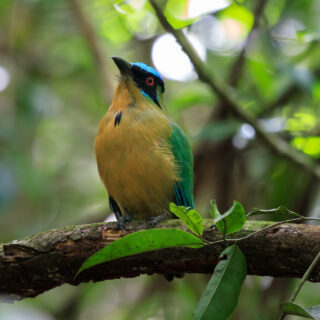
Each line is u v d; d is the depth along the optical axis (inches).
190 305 431.2
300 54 492.4
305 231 236.7
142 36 558.3
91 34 526.6
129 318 446.0
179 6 482.0
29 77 574.9
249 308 414.3
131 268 261.9
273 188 455.8
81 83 608.1
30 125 549.3
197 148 457.1
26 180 524.1
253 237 240.2
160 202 341.1
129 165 326.0
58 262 262.5
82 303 476.1
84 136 621.9
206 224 251.9
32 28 587.8
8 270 261.9
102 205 591.5
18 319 438.6
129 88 345.7
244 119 418.6
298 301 458.6
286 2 463.8
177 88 581.3
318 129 439.2
